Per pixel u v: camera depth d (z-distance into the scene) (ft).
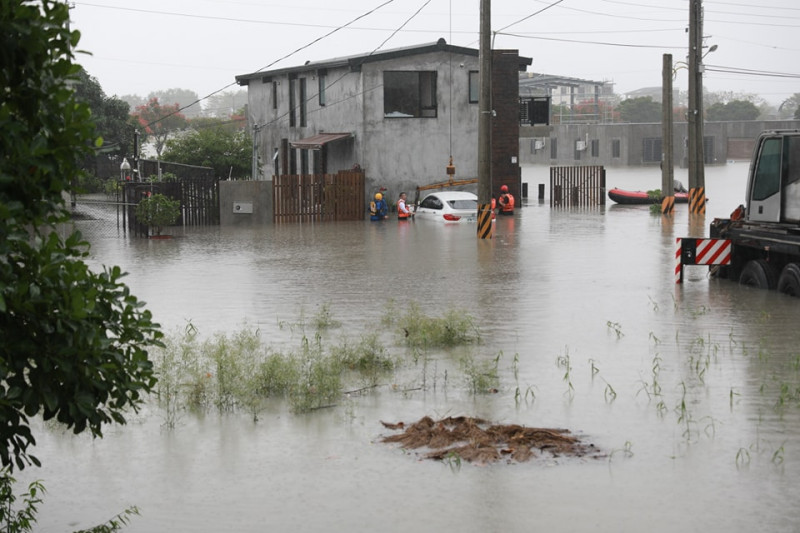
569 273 83.71
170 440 35.06
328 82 173.68
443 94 168.04
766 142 72.28
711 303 65.82
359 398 40.52
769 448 33.37
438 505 28.37
